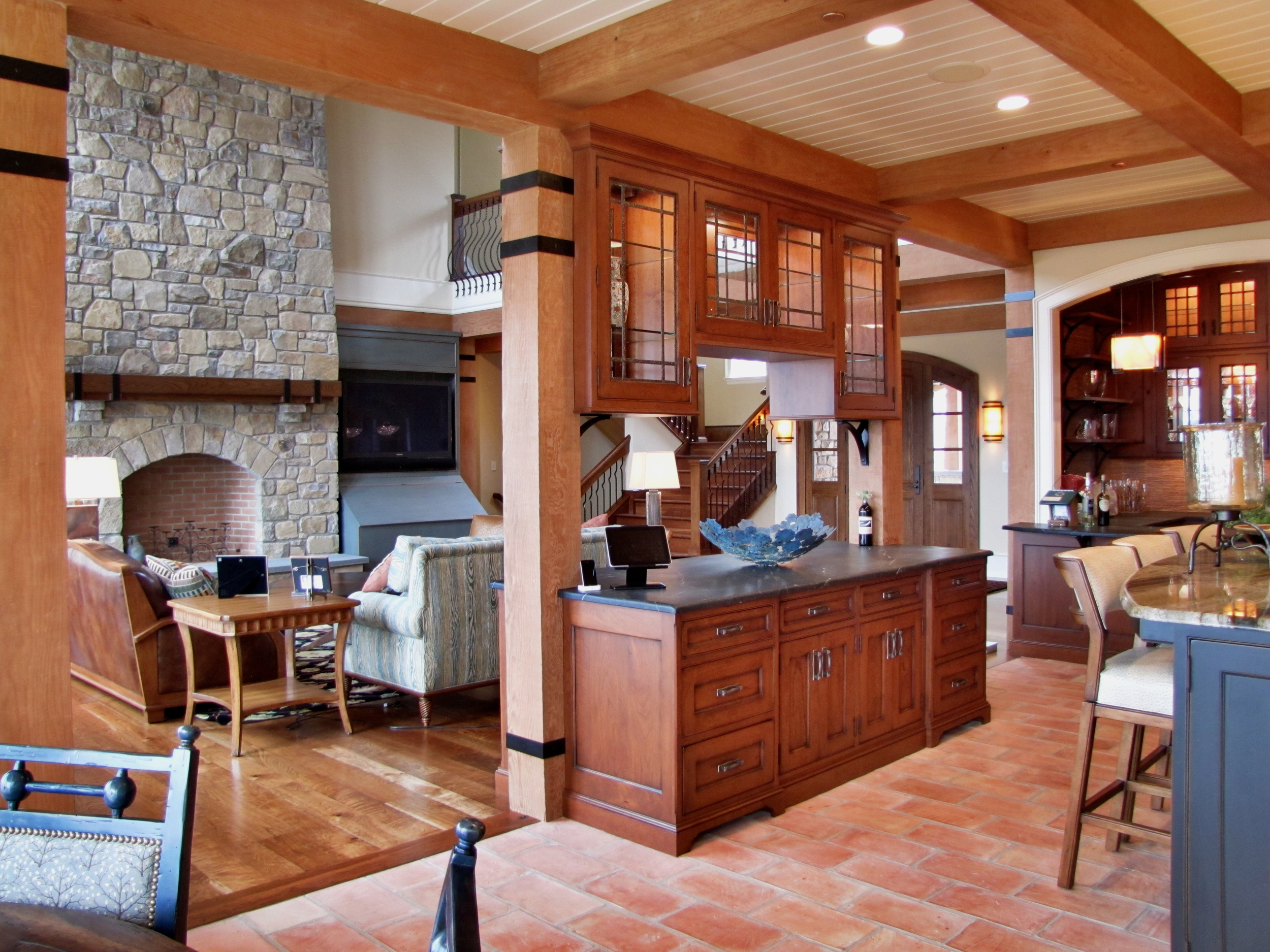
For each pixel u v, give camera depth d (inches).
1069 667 249.3
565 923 115.6
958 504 415.8
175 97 330.3
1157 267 250.7
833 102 164.9
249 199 348.2
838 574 165.0
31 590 104.6
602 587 149.7
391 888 125.3
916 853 135.0
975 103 166.9
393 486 403.2
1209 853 95.3
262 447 356.5
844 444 430.0
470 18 131.0
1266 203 233.8
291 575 343.3
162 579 212.5
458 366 435.5
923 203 211.3
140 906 59.1
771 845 138.3
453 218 432.8
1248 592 104.5
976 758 177.3
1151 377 319.9
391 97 131.8
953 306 349.4
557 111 146.2
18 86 102.3
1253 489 115.6
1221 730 94.4
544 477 147.2
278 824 148.6
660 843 136.1
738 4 119.3
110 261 317.1
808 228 185.5
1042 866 130.5
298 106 360.2
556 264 147.5
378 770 174.7
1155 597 102.0
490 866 131.9
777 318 177.6
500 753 178.2
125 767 62.3
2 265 102.0
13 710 103.8
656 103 159.0
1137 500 289.0
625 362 152.0
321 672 251.9
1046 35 121.3
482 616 207.0
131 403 326.0
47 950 49.0
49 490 105.5
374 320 408.2
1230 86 157.9
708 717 139.3
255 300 350.0
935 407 423.2
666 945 110.0
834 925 114.6
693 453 492.7
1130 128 175.3
